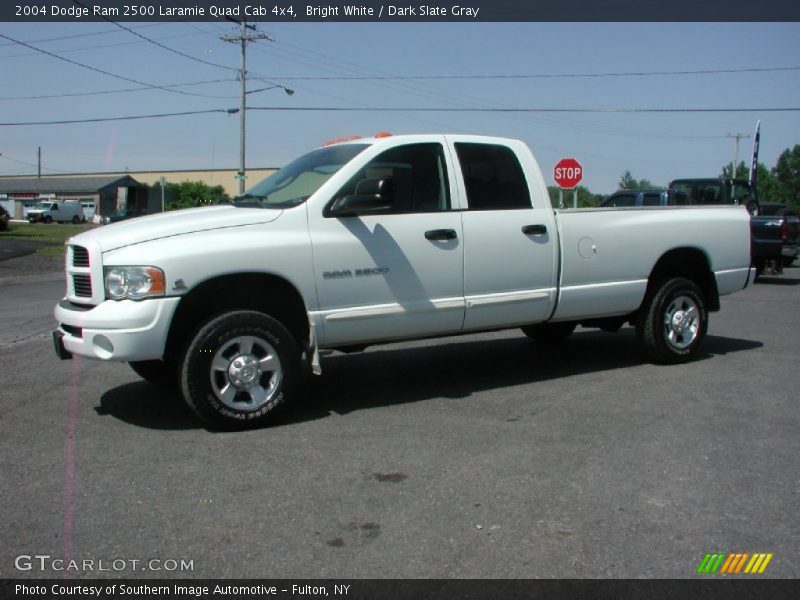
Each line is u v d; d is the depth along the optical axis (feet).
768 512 12.59
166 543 11.48
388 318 18.47
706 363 24.43
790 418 17.99
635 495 13.26
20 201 242.37
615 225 22.18
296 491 13.46
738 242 25.11
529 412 18.54
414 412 18.58
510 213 20.26
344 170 18.28
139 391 20.94
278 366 17.28
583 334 30.63
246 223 16.96
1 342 29.22
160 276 15.84
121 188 223.30
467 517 12.36
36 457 15.30
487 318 20.07
